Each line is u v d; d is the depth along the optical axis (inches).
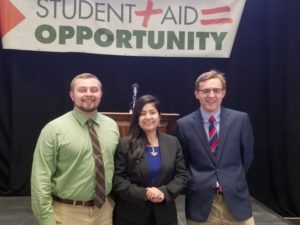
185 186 96.8
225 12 182.7
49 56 190.2
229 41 183.3
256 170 198.8
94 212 94.5
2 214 162.2
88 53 184.7
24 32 176.1
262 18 195.6
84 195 92.4
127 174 96.9
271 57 191.9
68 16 177.9
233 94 195.3
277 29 191.6
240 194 99.3
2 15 174.2
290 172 190.5
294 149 190.1
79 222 93.0
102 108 193.5
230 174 98.9
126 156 96.6
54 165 92.2
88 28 179.0
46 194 89.8
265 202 198.2
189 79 194.9
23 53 188.4
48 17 177.2
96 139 94.0
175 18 182.4
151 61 194.5
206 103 100.1
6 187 192.5
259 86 197.2
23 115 190.2
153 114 96.7
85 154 92.5
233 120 101.6
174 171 97.7
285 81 191.2
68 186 92.2
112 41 180.4
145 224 95.3
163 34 182.2
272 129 193.8
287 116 189.8
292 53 188.7
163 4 181.9
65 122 93.4
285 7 191.0
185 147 102.5
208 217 100.0
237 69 195.6
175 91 196.1
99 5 179.3
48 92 191.3
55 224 90.3
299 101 189.3
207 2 182.5
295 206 191.6
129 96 194.4
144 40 181.8
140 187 94.1
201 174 99.6
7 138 191.8
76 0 178.1
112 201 100.2
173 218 97.3
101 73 192.7
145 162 95.4
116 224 97.8
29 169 191.9
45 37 177.2
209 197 98.4
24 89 189.6
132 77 194.2
